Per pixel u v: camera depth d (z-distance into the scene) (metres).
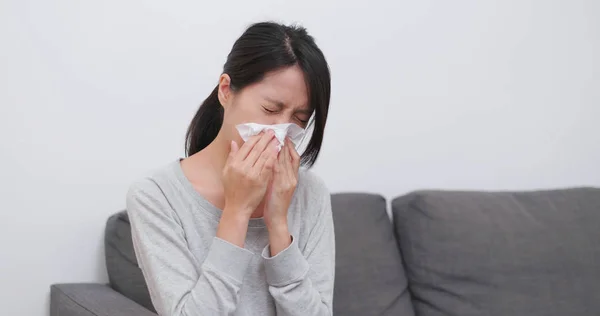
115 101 1.88
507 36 2.31
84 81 1.85
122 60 1.88
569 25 2.38
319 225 1.38
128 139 1.90
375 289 1.86
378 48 2.17
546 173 2.38
